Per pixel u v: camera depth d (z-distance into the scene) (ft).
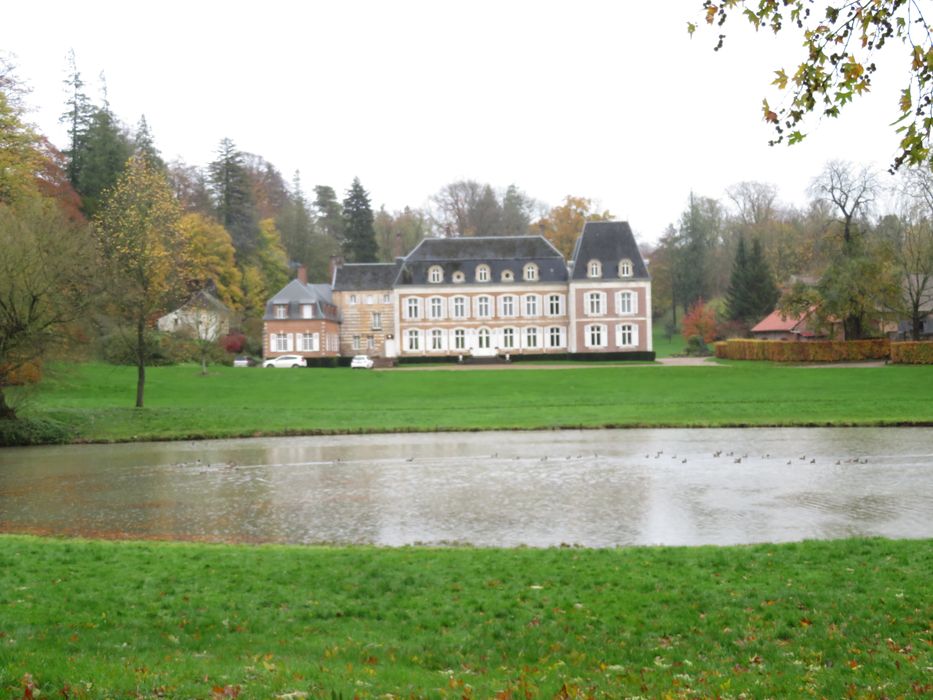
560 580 44.73
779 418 137.69
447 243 313.73
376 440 124.77
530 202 472.03
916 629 35.96
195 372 226.99
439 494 80.28
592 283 298.97
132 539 63.52
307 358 298.56
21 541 57.47
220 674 29.76
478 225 444.96
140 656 32.22
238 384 202.39
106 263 145.28
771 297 333.83
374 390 191.62
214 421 139.85
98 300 134.41
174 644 34.27
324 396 180.75
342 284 325.62
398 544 60.54
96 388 188.55
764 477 87.20
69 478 93.86
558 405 158.30
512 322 307.17
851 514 68.59
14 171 181.06
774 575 44.98
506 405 159.53
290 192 477.77
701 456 103.04
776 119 33.40
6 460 110.11
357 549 55.01
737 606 39.60
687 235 399.03
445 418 143.33
